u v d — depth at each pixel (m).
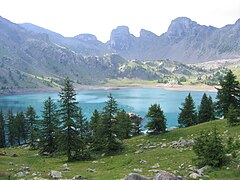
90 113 158.50
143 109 174.38
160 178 18.56
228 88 60.59
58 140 47.88
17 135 86.69
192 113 77.38
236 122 50.06
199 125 59.66
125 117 73.81
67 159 49.12
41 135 57.22
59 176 28.72
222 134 45.31
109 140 52.62
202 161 27.17
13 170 32.50
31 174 30.02
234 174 23.14
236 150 30.48
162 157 38.19
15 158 45.06
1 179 26.38
